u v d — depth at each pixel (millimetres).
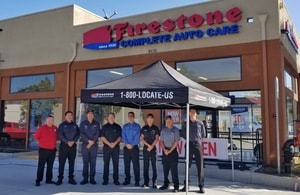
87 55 17000
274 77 12641
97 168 12492
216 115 13719
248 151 12938
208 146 10930
